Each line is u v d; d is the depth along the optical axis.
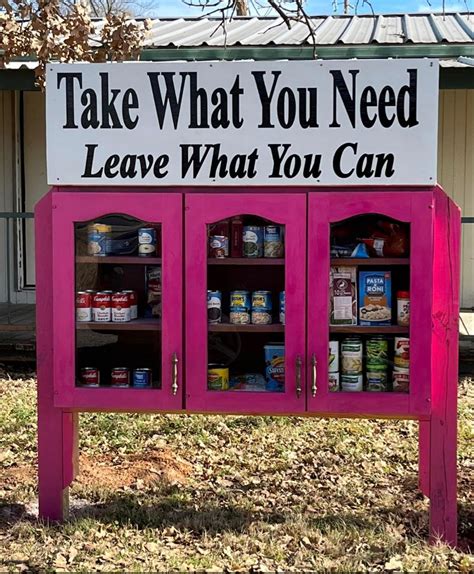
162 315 3.82
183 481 4.83
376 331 3.82
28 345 7.85
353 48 7.45
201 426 5.95
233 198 3.75
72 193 3.83
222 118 3.76
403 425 6.08
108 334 3.96
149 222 3.82
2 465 5.05
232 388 3.89
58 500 4.07
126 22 6.38
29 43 5.96
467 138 8.98
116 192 3.83
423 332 3.71
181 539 3.93
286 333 3.77
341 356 3.88
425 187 3.73
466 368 7.85
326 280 3.72
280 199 3.73
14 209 9.41
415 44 7.38
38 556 3.66
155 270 3.99
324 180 3.74
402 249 3.79
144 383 3.94
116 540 3.89
